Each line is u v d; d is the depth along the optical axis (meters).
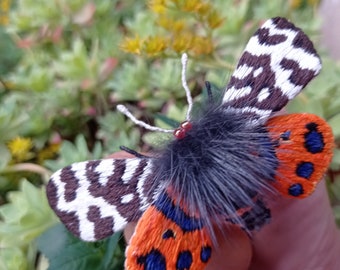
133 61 0.17
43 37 0.17
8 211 0.13
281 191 0.09
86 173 0.09
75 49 0.15
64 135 0.16
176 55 0.14
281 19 0.09
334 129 0.13
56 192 0.09
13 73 0.17
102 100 0.16
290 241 0.12
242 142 0.09
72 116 0.16
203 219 0.09
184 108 0.14
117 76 0.16
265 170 0.09
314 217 0.12
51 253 0.12
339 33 0.18
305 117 0.09
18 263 0.13
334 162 0.13
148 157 0.09
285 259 0.12
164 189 0.09
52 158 0.16
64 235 0.12
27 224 0.13
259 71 0.09
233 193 0.09
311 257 0.12
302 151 0.09
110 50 0.17
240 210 0.09
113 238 0.11
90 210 0.09
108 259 0.11
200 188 0.09
